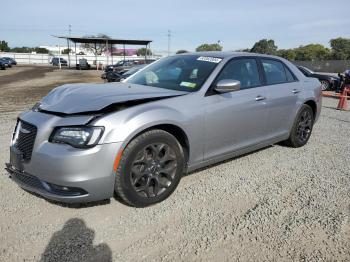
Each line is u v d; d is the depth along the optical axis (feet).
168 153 11.27
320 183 13.51
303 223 10.38
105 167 9.81
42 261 8.41
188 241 9.36
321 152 17.72
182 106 11.64
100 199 10.16
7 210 10.75
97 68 163.84
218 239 9.48
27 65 205.26
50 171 9.68
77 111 10.12
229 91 12.48
